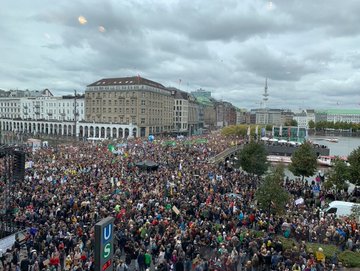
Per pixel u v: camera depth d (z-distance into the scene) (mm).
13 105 195250
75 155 56938
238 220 27781
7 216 26672
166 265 18016
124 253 22031
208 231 23547
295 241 24828
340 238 24672
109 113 147250
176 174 43125
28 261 18688
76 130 137000
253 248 21391
